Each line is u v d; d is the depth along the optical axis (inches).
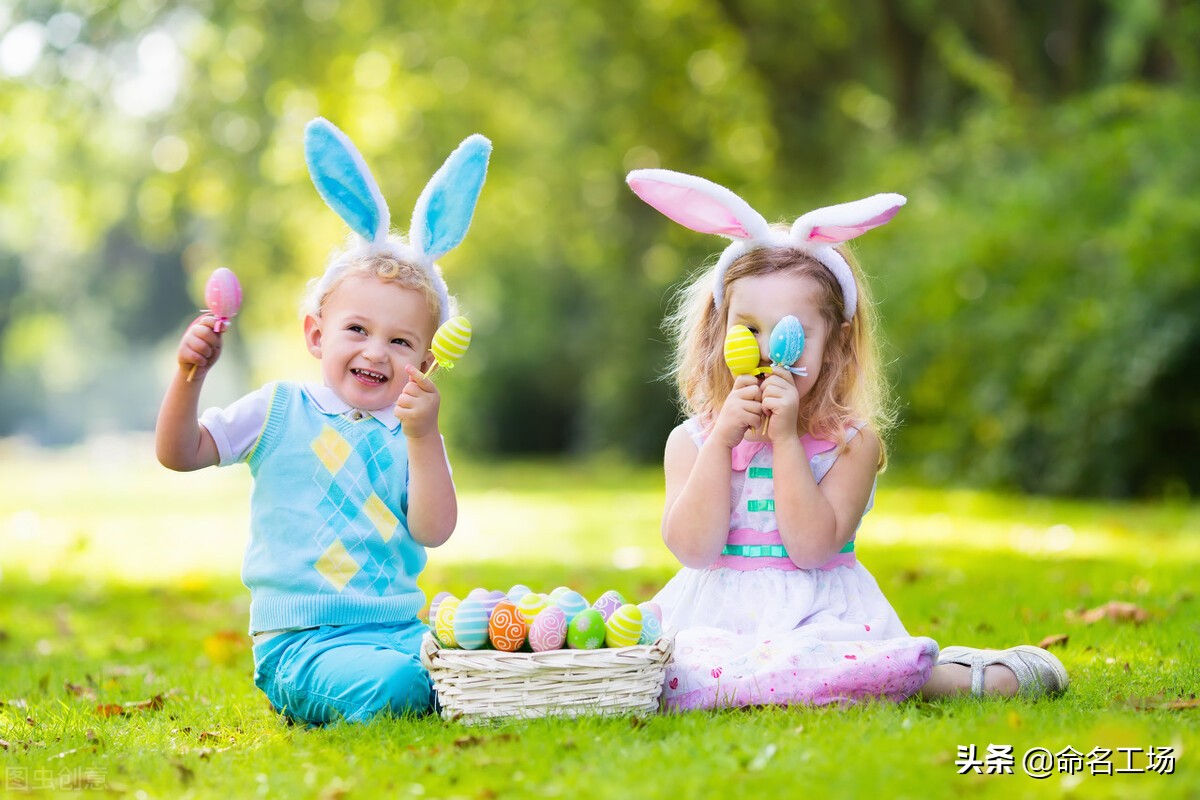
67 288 1246.9
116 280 1252.5
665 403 753.6
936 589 210.2
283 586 123.6
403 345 129.5
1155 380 414.0
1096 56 497.4
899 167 481.4
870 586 130.6
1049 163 426.0
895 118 551.2
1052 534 309.9
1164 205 374.9
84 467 968.3
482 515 416.2
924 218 458.6
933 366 467.8
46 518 445.7
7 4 573.0
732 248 133.4
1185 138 399.2
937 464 480.1
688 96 613.6
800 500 122.6
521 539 332.2
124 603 232.2
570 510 428.8
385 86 602.5
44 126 599.2
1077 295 423.5
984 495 448.5
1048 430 436.5
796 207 584.7
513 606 115.8
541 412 899.4
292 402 128.3
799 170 617.6
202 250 683.4
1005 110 444.8
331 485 125.9
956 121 535.8
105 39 576.4
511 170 631.8
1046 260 430.6
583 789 88.6
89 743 114.7
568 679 111.1
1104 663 137.5
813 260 130.2
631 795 86.7
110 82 581.6
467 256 735.7
